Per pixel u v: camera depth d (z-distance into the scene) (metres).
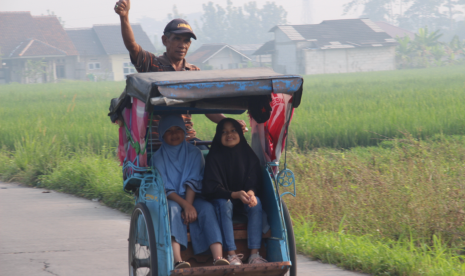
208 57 129.12
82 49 130.50
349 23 125.75
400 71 101.88
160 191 6.77
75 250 10.27
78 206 14.41
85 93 61.91
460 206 10.16
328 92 45.91
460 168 13.33
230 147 7.29
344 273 8.62
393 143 18.11
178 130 7.29
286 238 6.74
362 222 10.37
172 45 9.25
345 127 21.70
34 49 115.25
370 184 11.80
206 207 6.77
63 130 23.72
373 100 35.09
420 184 11.47
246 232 6.94
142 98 6.56
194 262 6.82
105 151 19.59
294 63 115.69
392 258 8.53
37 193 16.41
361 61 116.81
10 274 8.85
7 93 66.12
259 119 7.50
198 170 7.27
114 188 14.60
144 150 6.98
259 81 6.53
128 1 8.84
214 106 7.56
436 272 7.96
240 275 6.38
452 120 22.12
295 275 7.05
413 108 26.41
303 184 12.52
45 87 85.12
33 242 10.85
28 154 19.62
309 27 121.69
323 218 10.91
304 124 22.72
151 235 6.78
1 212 13.68
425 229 9.72
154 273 6.66
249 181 7.18
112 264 9.38
